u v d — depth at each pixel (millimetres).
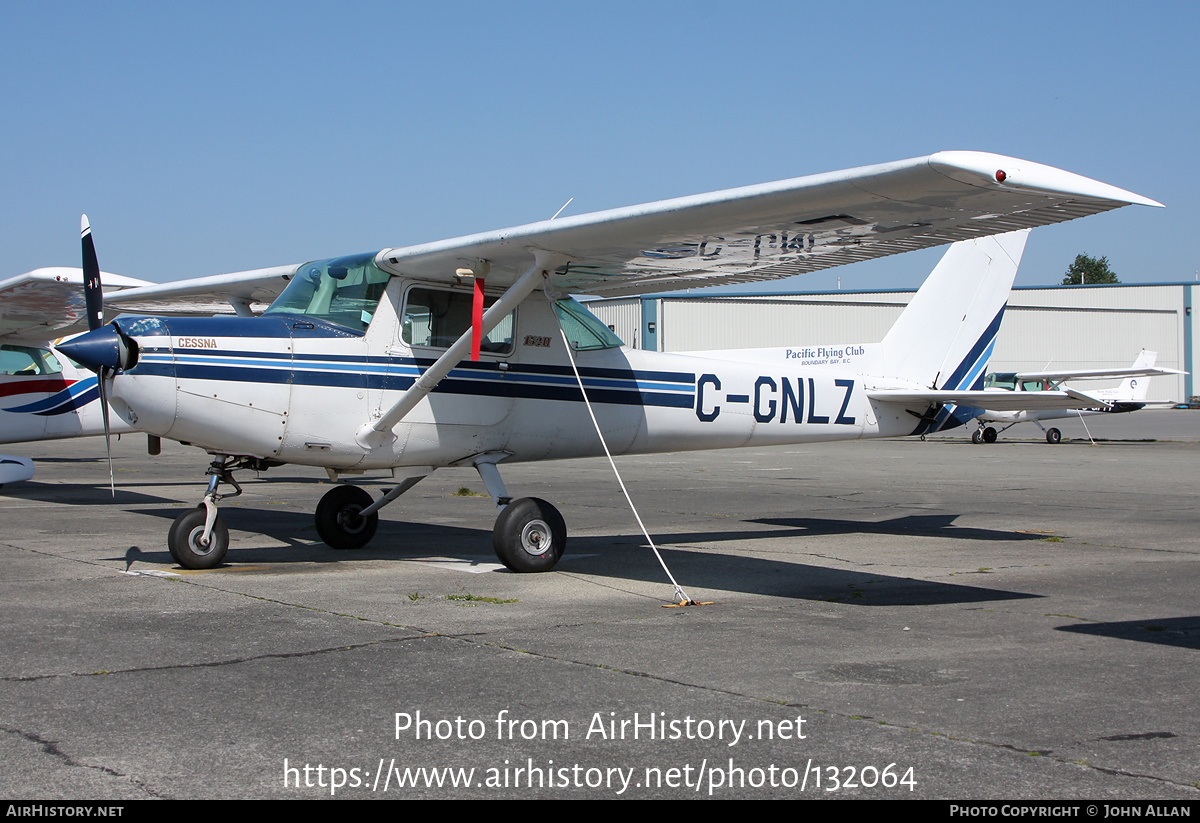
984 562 7238
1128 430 32344
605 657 4340
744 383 8352
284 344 6469
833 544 8242
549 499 12180
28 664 4125
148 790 2816
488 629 4875
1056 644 4645
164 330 6137
